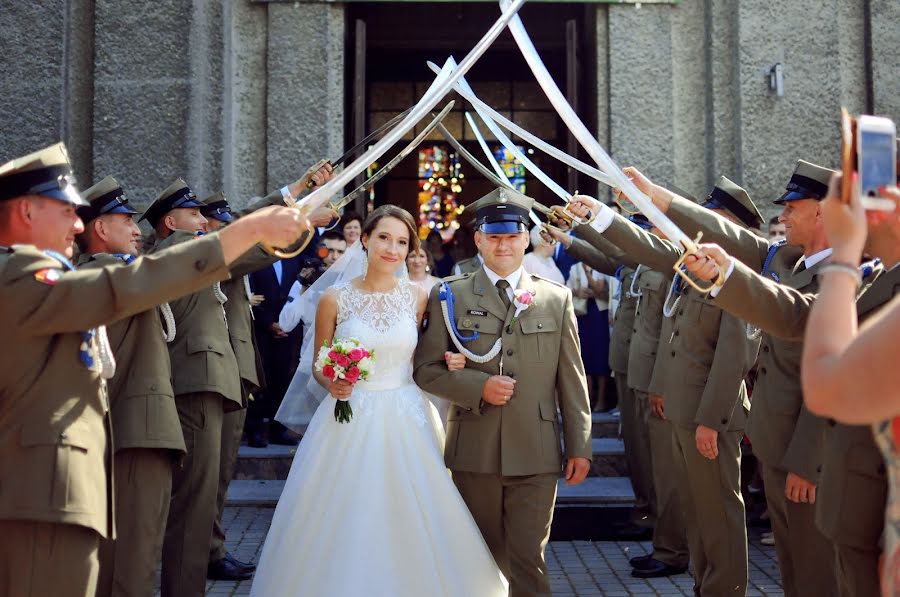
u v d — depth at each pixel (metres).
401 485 4.08
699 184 9.03
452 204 12.16
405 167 12.21
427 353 4.50
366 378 4.12
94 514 3.00
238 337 5.68
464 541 4.12
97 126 8.33
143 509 4.04
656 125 8.87
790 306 3.21
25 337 2.90
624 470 7.86
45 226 3.07
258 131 8.90
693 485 4.80
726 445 4.72
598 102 9.04
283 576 3.99
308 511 4.09
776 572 5.90
